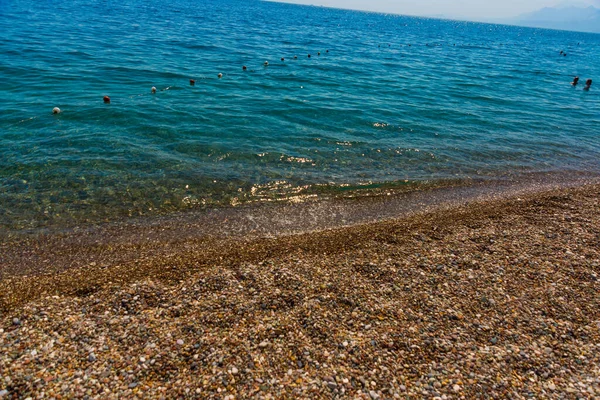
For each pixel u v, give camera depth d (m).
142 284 7.53
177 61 29.98
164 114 17.67
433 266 8.56
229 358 5.96
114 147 13.88
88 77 22.70
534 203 12.12
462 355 6.23
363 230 10.21
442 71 36.88
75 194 10.91
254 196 11.75
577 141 18.92
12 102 17.25
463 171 14.50
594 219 11.05
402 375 5.85
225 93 22.44
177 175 12.43
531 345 6.48
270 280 7.84
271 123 17.91
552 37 158.38
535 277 8.26
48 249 8.77
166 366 5.77
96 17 53.56
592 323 7.02
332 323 6.78
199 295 7.30
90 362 5.74
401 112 21.25
